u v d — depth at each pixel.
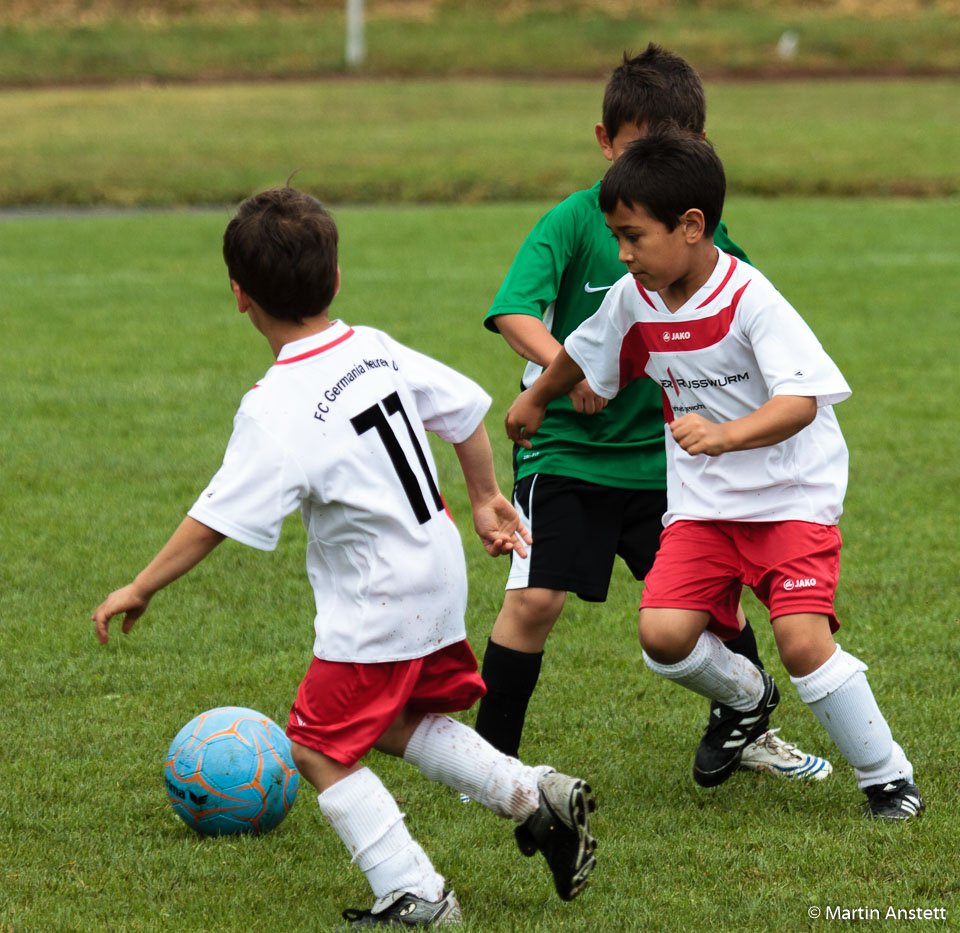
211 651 17.50
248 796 12.33
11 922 10.72
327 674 10.51
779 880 11.31
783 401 11.41
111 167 75.75
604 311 12.84
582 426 14.13
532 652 13.82
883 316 41.75
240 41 128.88
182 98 106.56
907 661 16.84
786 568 12.20
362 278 48.91
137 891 11.34
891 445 28.22
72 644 17.66
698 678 12.75
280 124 92.25
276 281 10.32
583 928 10.53
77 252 55.16
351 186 72.00
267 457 10.08
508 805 10.63
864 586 19.98
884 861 11.56
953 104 101.31
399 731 11.03
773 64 123.19
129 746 14.52
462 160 77.81
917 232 58.19
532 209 66.88
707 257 11.95
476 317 41.91
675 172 11.52
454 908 10.60
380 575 10.39
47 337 39.53
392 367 10.82
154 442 28.61
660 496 14.20
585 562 13.86
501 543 11.52
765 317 11.79
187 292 47.03
